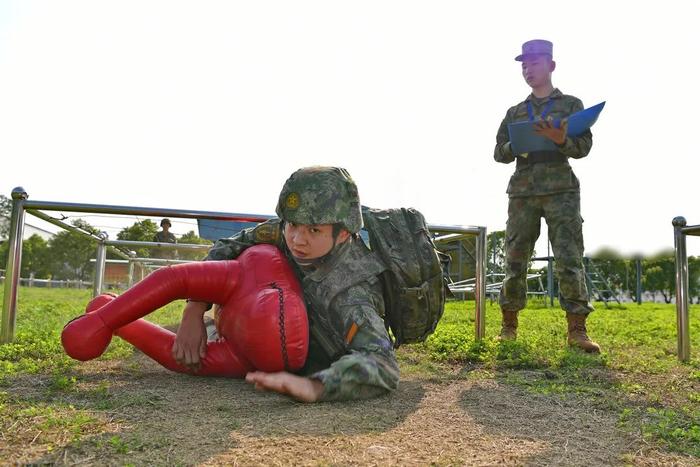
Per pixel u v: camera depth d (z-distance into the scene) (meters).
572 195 4.50
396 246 2.95
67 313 6.93
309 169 2.69
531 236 4.70
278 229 2.99
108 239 6.41
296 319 2.54
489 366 3.57
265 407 2.28
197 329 2.85
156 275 2.72
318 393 2.32
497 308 11.26
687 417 2.34
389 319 3.10
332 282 2.72
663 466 1.73
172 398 2.42
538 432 2.06
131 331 2.93
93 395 2.42
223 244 3.06
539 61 4.70
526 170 4.63
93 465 1.56
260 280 2.68
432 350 4.17
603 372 3.39
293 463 1.61
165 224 7.08
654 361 3.88
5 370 2.92
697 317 9.85
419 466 1.64
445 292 3.24
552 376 3.23
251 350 2.56
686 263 4.01
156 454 1.66
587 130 4.41
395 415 2.22
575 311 4.32
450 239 4.96
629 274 34.19
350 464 1.62
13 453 1.64
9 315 3.76
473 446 1.86
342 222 2.62
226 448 1.73
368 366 2.40
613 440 1.99
